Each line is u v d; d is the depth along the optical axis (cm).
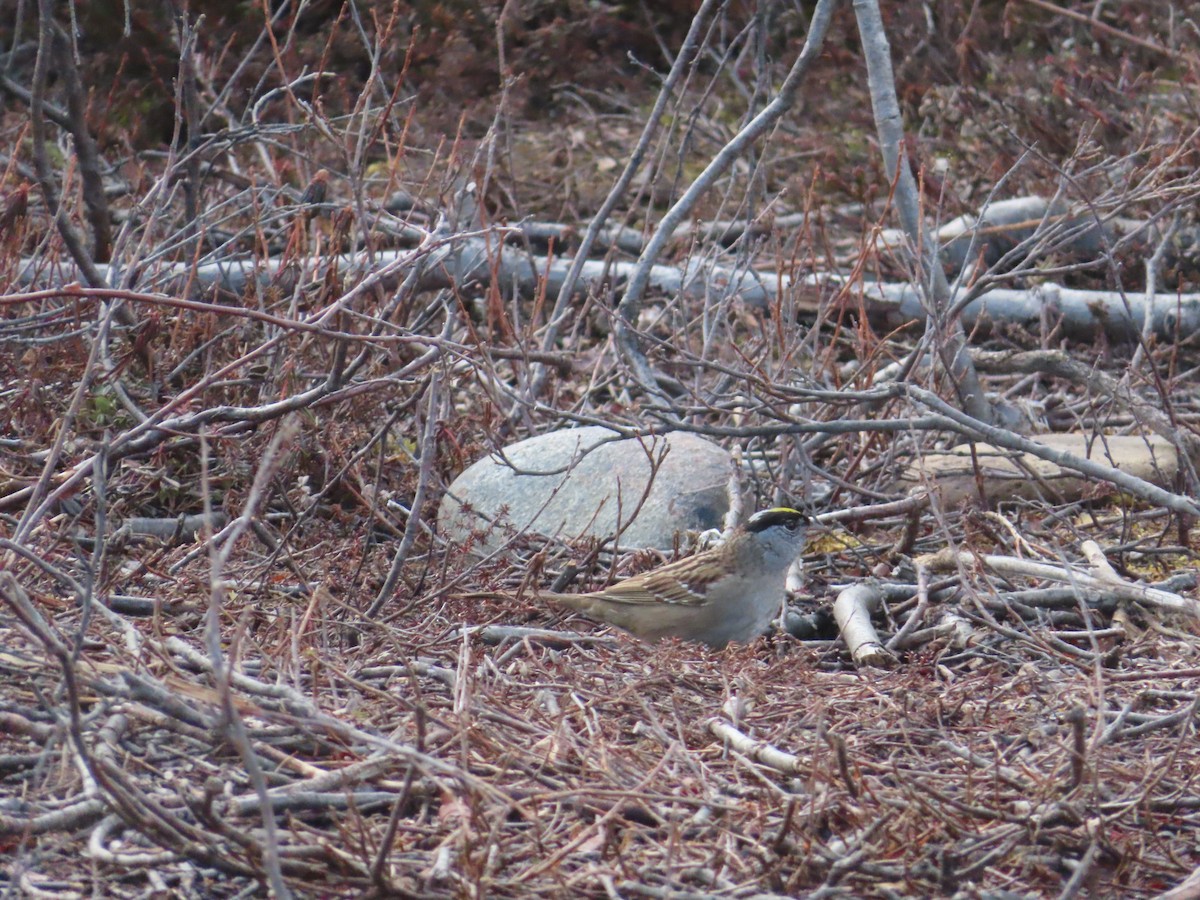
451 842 624
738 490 1189
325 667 819
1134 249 1706
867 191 1869
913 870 636
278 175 1598
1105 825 674
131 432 993
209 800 595
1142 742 813
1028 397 1599
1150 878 662
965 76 1991
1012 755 790
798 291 1494
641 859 648
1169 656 971
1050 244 1491
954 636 999
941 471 1312
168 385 1188
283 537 1058
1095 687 860
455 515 1192
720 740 781
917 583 1111
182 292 1248
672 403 1220
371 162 2114
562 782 704
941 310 1328
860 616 1027
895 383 1139
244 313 925
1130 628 1015
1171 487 1277
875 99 1378
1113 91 1823
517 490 1212
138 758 697
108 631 862
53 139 1944
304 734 727
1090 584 1020
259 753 710
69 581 796
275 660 820
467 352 1153
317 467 1225
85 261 1176
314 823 667
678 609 998
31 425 1151
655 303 1750
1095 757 738
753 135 1430
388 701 796
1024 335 1609
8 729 702
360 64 2184
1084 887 647
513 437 1343
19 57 2014
